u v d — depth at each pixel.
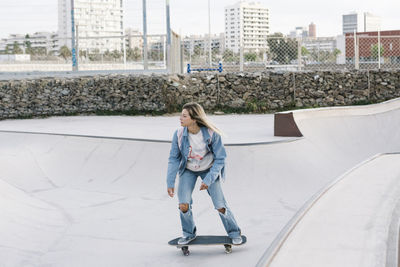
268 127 13.05
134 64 18.30
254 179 8.00
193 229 4.86
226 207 4.73
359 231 3.51
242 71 17.94
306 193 7.68
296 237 3.47
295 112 10.78
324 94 17.27
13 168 8.65
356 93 17.36
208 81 17.11
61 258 5.01
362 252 3.11
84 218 6.50
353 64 18.08
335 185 5.21
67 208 6.98
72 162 9.10
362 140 11.71
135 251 5.19
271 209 6.79
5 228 5.59
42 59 18.62
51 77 17.19
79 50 18.34
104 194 7.75
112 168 8.75
